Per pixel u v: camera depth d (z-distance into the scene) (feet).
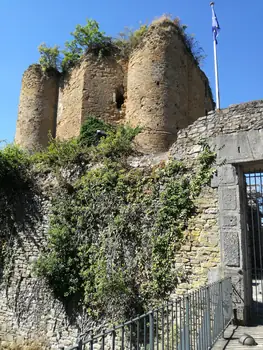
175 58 45.96
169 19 47.34
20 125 57.31
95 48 52.11
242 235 20.13
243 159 20.66
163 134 42.37
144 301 21.71
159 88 43.75
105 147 27.96
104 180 25.88
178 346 12.54
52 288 26.00
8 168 31.19
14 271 29.17
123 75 51.34
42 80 58.03
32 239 28.94
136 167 25.35
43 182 29.99
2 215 31.37
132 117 45.21
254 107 21.16
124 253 23.38
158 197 23.38
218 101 36.73
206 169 21.97
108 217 24.93
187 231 21.68
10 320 28.04
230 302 18.74
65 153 29.81
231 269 19.65
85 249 25.09
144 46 46.03
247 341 15.26
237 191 20.54
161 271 21.68
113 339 8.39
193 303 13.17
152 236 22.66
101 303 23.17
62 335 24.73
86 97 49.57
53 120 57.82
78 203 26.81
